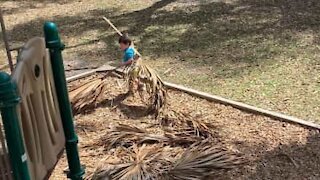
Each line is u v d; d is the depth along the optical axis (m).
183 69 7.23
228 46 7.89
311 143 5.14
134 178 4.55
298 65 7.04
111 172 4.66
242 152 5.06
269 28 8.50
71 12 10.56
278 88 6.41
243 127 5.56
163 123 5.77
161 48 8.07
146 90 6.18
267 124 5.58
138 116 6.02
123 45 6.43
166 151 5.07
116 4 10.77
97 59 7.94
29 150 3.53
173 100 6.36
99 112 6.19
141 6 10.43
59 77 4.14
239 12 9.43
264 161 4.91
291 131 5.39
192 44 8.11
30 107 3.58
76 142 4.29
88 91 6.34
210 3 10.12
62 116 4.20
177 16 9.53
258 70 6.98
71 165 4.33
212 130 5.50
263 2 9.93
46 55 3.98
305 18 8.85
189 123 5.61
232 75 6.89
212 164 4.75
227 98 6.24
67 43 8.77
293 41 7.87
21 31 9.66
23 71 3.47
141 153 5.00
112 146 5.34
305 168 4.77
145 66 6.25
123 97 6.45
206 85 6.67
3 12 10.96
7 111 3.16
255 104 6.04
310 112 5.75
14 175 3.32
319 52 7.40
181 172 4.66
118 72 7.18
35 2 11.57
